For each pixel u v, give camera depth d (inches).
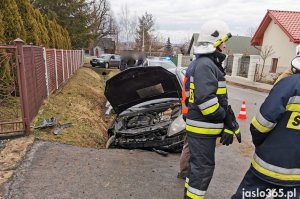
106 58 1212.5
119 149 200.5
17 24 293.4
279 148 85.4
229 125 108.8
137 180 148.1
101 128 289.4
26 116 189.9
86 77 673.0
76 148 185.8
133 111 232.1
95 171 153.9
